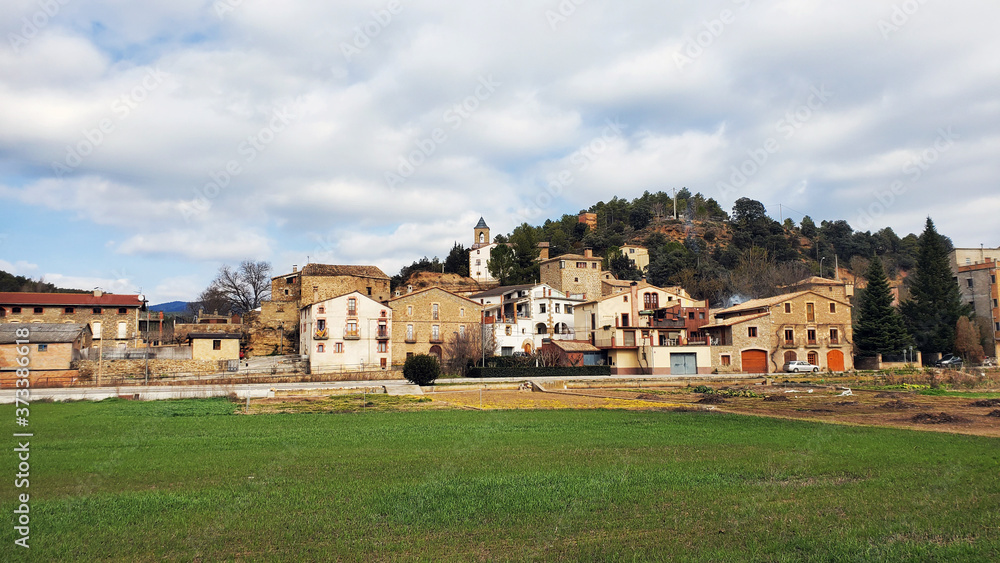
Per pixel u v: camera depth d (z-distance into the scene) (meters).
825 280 108.19
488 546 13.20
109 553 12.75
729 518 14.92
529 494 17.14
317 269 103.00
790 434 28.25
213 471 20.23
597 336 85.12
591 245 165.38
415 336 89.56
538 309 99.75
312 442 26.36
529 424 32.47
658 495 17.00
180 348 80.88
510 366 76.44
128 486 18.25
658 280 140.38
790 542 13.17
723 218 199.88
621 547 13.05
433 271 150.38
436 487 17.91
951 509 15.45
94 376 63.62
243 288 126.00
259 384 60.66
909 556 12.38
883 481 18.34
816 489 17.55
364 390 56.25
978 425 31.12
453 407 42.72
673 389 59.81
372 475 19.58
